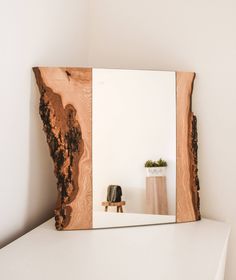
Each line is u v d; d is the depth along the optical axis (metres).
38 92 1.20
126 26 1.46
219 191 1.34
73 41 1.41
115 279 0.81
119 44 1.48
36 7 1.14
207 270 0.87
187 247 1.03
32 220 1.22
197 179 1.30
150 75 1.26
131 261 0.92
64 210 1.16
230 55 1.29
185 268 0.88
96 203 1.19
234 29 1.27
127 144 1.23
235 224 1.32
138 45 1.44
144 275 0.83
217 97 1.32
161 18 1.39
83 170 1.19
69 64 1.38
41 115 1.16
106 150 1.21
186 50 1.36
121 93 1.23
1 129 1.01
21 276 0.82
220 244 1.05
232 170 1.31
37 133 1.22
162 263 0.91
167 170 1.27
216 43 1.30
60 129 1.17
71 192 1.17
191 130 1.29
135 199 1.23
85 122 1.19
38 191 1.25
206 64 1.33
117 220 1.21
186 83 1.29
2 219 1.04
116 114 1.23
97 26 1.52
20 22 1.06
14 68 1.05
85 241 1.06
